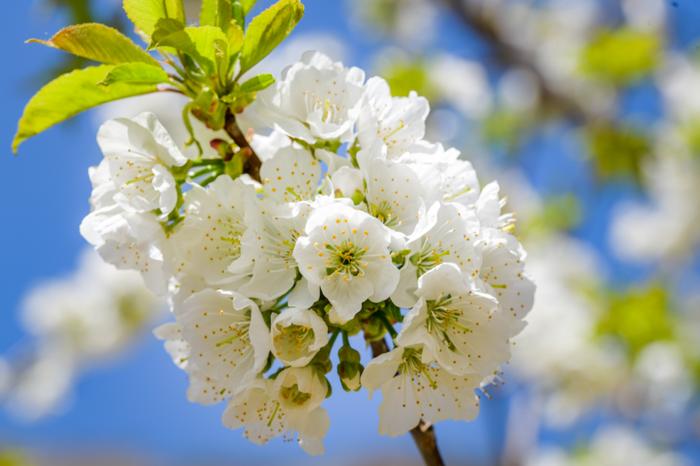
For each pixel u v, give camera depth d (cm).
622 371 119
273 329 51
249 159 55
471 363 53
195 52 53
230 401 53
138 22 54
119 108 112
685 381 117
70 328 146
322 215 52
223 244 54
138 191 55
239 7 55
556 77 129
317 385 52
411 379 53
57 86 54
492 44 131
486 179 130
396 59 126
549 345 121
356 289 52
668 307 120
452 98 127
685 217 147
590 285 125
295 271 53
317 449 53
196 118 55
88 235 55
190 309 53
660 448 121
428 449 55
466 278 52
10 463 122
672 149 135
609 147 125
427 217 52
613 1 135
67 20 85
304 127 54
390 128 55
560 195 133
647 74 127
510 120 131
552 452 125
